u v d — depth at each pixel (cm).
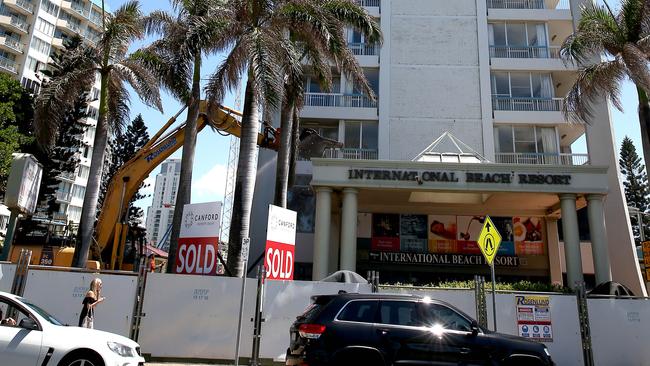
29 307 752
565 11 2945
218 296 1112
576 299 1127
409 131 2800
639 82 1616
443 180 1962
